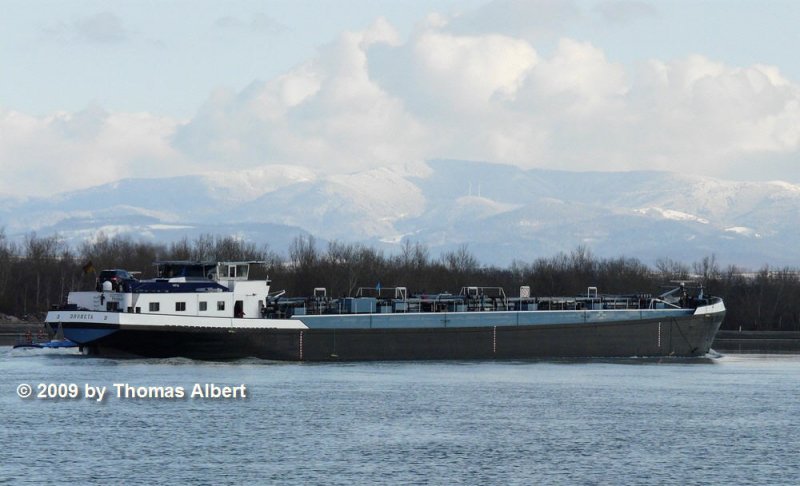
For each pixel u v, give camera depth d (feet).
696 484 654.53
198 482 640.58
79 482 638.12
